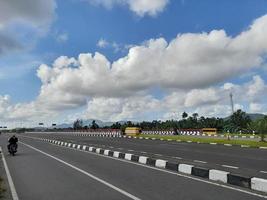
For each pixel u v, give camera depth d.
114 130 88.94
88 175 16.61
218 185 13.34
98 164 21.73
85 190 12.59
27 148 40.44
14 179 15.85
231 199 10.73
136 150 33.06
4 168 20.59
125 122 113.12
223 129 86.56
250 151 30.55
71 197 11.42
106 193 11.92
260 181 12.20
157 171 17.94
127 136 72.25
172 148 35.38
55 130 162.38
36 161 24.50
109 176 16.14
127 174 16.81
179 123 107.44
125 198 11.02
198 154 27.88
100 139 61.72
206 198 10.91
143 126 108.69
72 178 15.76
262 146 35.91
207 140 47.12
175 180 14.73
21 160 25.64
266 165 20.03
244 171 17.31
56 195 11.82
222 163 21.17
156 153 29.25
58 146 44.75
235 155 26.69
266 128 43.03
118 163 22.30
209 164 20.62
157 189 12.55
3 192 12.52
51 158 26.72
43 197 11.52
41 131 183.38
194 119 106.12
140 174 16.78
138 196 11.30
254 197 11.02
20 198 11.40
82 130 119.69
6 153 33.22
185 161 22.42
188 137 58.62
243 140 45.91
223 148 34.56
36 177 16.42
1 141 65.00
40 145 47.41
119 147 37.91
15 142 30.84
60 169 19.41
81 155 29.31
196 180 14.70
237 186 13.10
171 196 11.27
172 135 69.62
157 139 56.94
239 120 82.25
